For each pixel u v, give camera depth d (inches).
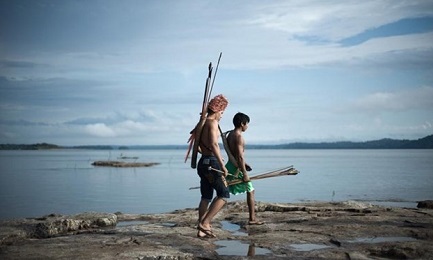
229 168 299.6
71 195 1119.0
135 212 768.3
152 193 1171.9
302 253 228.8
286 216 360.5
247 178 295.0
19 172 2363.4
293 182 1562.5
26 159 5221.5
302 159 5383.9
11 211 796.6
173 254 223.5
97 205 888.9
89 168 2903.5
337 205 431.5
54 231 311.7
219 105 267.1
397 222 317.7
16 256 219.0
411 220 324.8
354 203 436.1
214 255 224.7
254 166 3166.8
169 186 1433.3
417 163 3550.7
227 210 402.6
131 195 1114.7
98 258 214.1
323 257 219.9
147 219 378.3
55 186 1427.2
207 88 271.3
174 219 361.4
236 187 305.4
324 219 335.0
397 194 1036.5
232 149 295.4
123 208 832.9
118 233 287.1
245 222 326.3
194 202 938.7
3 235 289.4
